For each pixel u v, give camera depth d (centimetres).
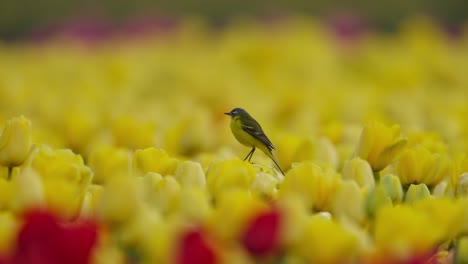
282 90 1758
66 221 469
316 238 406
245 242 402
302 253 412
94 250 384
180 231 392
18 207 457
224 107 1481
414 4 4838
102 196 458
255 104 1522
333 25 4141
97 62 2423
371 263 412
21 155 610
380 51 2873
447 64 2388
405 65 2202
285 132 1170
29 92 1559
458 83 2302
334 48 3144
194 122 996
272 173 662
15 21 4569
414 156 677
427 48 2666
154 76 2155
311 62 2400
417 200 604
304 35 2778
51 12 4622
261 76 2088
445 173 691
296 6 4878
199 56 2677
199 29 3612
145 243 432
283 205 417
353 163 620
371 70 2473
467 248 490
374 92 1875
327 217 511
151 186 540
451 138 1212
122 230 456
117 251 437
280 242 403
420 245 424
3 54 2998
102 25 4228
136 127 945
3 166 620
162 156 638
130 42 3825
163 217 507
